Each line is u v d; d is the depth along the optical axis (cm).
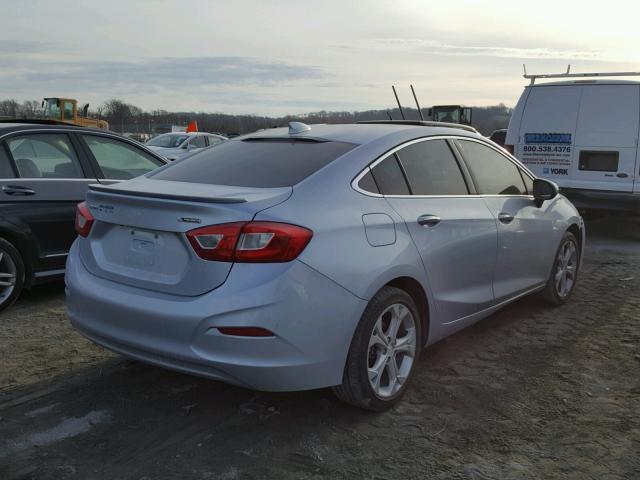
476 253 420
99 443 317
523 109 934
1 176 528
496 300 454
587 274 693
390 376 355
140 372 405
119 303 322
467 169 439
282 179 342
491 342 470
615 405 363
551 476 289
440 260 384
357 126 420
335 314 314
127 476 288
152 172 408
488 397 373
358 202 344
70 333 480
